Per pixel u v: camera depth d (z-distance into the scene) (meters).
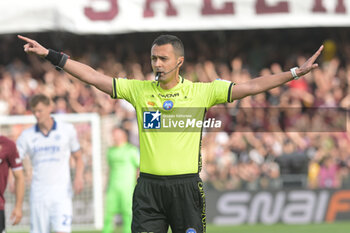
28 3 45.97
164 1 48.44
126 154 32.16
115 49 55.28
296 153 45.88
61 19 46.25
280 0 49.31
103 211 38.78
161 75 15.77
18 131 36.44
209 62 53.28
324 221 42.81
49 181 25.66
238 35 56.47
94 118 37.09
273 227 40.56
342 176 44.06
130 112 42.41
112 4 47.75
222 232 38.03
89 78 16.05
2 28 46.03
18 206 23.72
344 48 57.03
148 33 55.47
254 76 54.75
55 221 25.56
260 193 42.47
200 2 48.69
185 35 55.81
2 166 22.33
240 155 46.16
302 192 42.75
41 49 15.70
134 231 16.02
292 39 57.00
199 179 16.05
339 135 48.25
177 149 15.81
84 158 37.34
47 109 25.66
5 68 52.62
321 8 49.38
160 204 16.00
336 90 52.06
